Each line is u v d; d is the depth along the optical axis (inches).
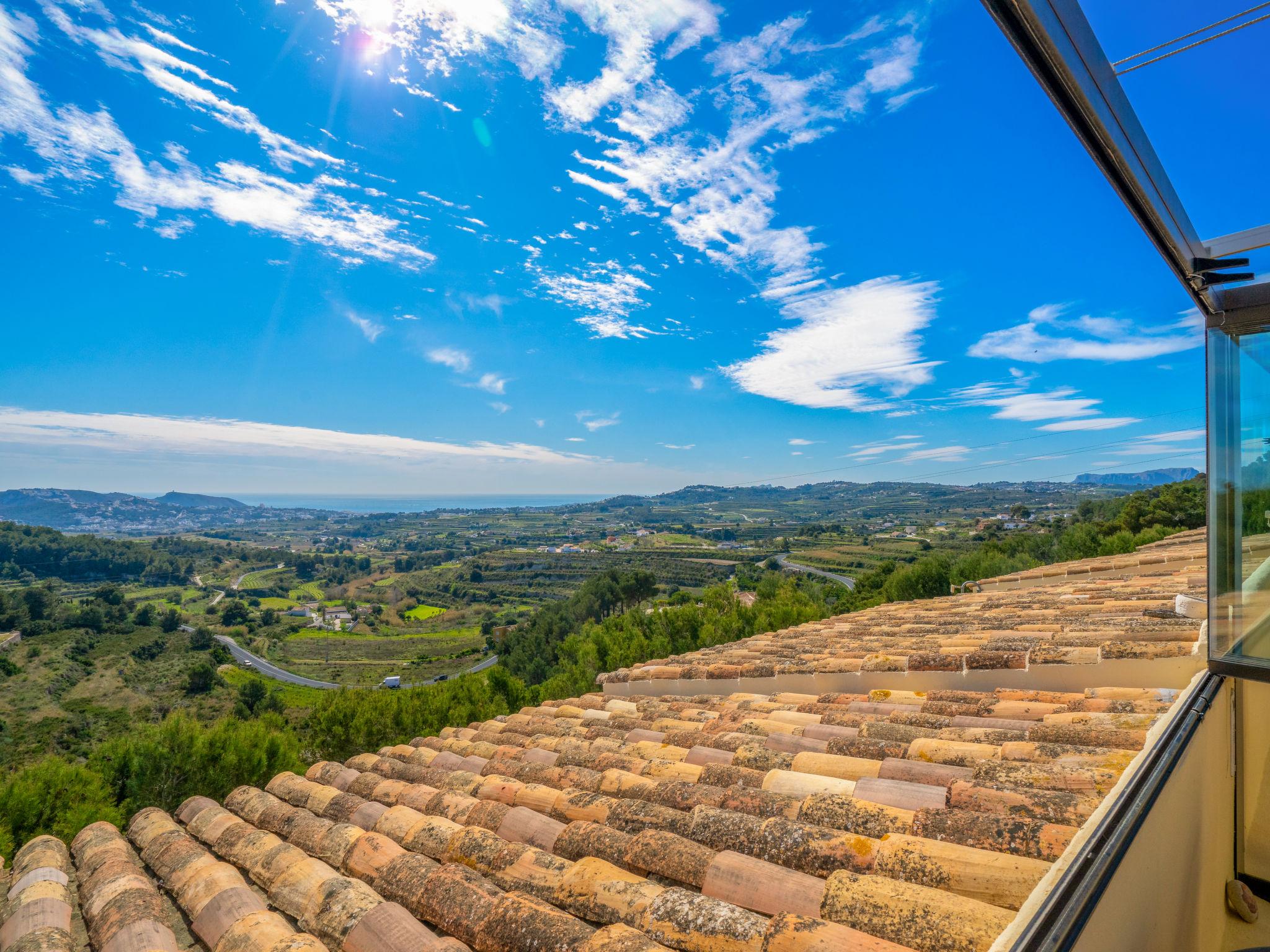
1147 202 80.7
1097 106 61.0
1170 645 146.1
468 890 92.3
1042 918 52.4
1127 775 81.9
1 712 1590.8
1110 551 804.6
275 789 168.6
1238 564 128.0
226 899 101.7
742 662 245.4
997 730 126.4
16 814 463.5
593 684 836.6
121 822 496.4
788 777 118.6
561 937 77.5
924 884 77.6
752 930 72.6
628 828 107.9
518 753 175.9
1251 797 141.7
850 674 190.2
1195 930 98.3
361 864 110.7
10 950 94.8
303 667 2903.5
